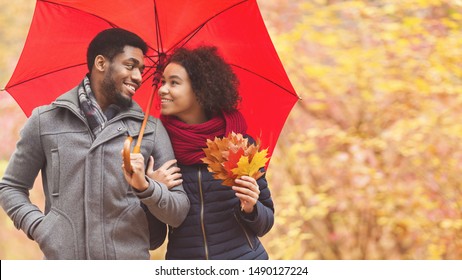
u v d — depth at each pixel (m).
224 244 6.95
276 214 14.60
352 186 14.02
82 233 6.63
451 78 13.73
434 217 13.73
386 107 14.23
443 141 13.80
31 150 6.84
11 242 17.05
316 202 14.27
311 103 14.50
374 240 14.45
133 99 7.64
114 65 6.88
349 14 14.21
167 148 6.99
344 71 14.06
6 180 6.90
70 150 6.70
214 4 7.40
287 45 14.16
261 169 7.36
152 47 7.54
